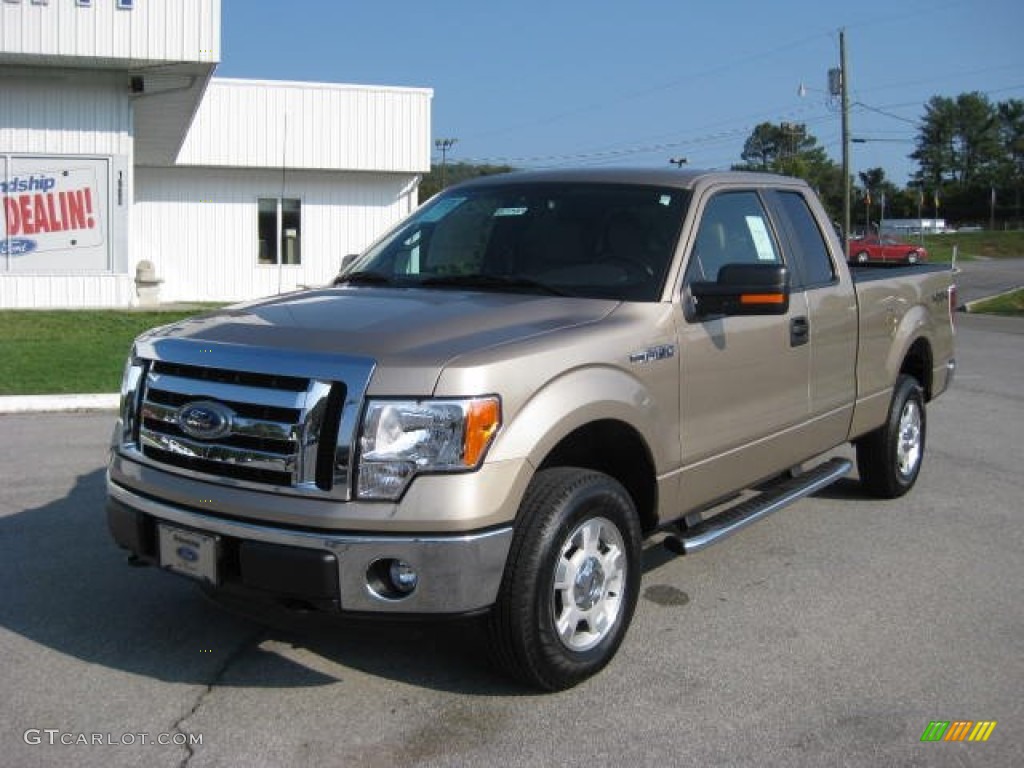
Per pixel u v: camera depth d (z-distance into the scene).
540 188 5.27
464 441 3.53
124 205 17.39
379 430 3.52
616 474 4.54
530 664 3.83
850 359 6.09
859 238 59.34
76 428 9.20
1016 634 4.75
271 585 3.59
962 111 143.62
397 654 4.36
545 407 3.76
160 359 4.00
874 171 135.75
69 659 4.29
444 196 5.64
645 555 5.85
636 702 3.98
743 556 5.88
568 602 3.93
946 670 4.34
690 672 4.27
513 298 4.45
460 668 4.23
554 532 3.77
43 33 15.33
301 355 3.67
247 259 26.44
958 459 8.55
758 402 5.11
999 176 136.12
